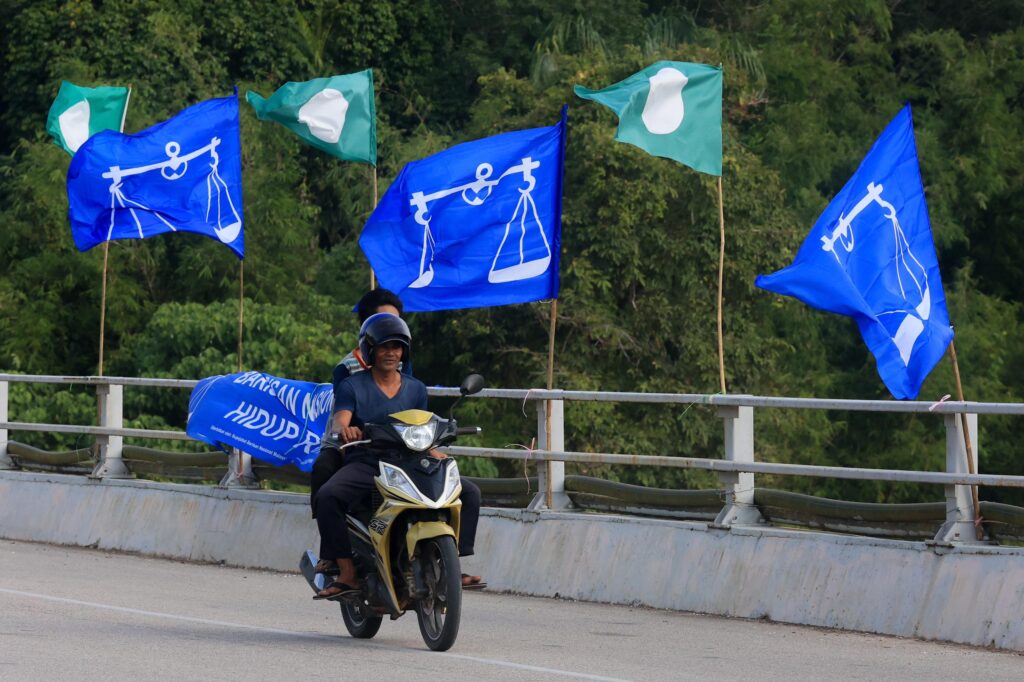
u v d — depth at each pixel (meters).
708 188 68.88
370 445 20.89
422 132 84.94
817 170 83.94
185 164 37.31
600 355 70.69
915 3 98.94
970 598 22.95
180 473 36.59
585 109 70.94
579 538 28.61
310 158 85.94
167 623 23.86
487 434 71.50
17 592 27.44
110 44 80.69
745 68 80.75
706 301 70.06
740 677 19.83
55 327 77.06
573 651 21.91
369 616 22.05
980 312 85.62
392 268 31.70
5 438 40.88
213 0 85.50
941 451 79.50
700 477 69.44
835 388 82.69
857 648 22.61
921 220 26.33
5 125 86.44
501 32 93.62
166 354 71.81
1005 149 89.62
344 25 89.62
